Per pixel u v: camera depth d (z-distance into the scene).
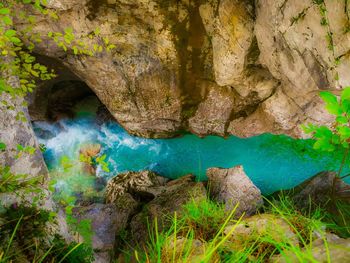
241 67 6.73
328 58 4.64
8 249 2.41
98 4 6.52
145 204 6.32
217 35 6.53
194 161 8.80
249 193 5.88
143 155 9.39
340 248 2.06
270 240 2.26
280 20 5.05
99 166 9.23
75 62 7.89
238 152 8.62
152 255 2.50
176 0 6.52
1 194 2.88
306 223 2.64
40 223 2.89
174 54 7.30
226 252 2.41
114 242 5.11
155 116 8.77
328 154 7.55
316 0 4.31
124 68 7.72
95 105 11.24
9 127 3.43
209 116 8.59
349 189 4.30
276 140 8.42
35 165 3.67
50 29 6.77
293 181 7.38
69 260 2.95
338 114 2.39
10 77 3.58
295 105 7.42
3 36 2.94
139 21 6.81
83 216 5.86
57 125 10.62
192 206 3.65
